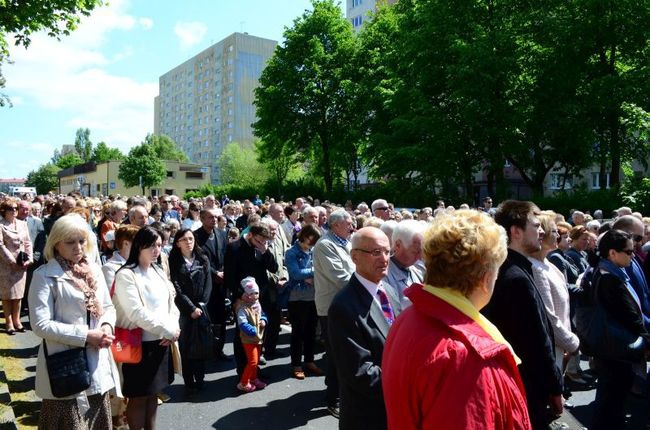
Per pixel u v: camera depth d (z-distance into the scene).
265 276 6.11
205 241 6.82
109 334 3.27
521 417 1.55
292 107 33.16
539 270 3.61
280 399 5.07
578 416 4.81
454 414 1.44
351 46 32.12
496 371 1.52
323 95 32.19
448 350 1.52
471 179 24.45
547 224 3.66
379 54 30.06
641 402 5.21
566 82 20.94
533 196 21.56
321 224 8.94
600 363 3.94
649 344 3.82
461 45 20.89
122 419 4.29
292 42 32.72
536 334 2.73
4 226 7.07
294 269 5.77
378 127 28.23
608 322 3.81
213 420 4.55
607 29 20.28
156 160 59.56
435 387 1.50
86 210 7.59
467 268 1.68
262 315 5.52
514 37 21.25
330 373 4.69
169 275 5.04
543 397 2.79
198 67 102.69
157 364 3.84
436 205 24.34
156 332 3.74
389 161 24.83
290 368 6.07
